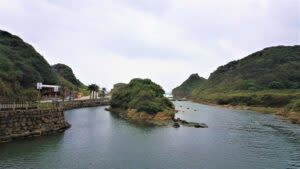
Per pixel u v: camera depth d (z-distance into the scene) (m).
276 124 99.44
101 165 45.16
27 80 118.38
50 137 62.41
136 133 73.38
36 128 62.03
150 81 135.75
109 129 78.25
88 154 51.12
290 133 80.00
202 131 79.94
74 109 133.00
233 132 80.06
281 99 163.62
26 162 44.69
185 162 48.47
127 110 114.12
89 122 90.69
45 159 46.72
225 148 59.59
